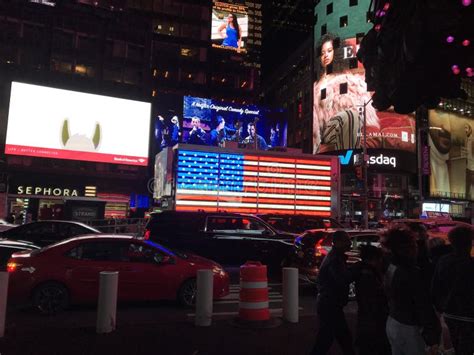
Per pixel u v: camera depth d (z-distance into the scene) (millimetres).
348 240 4898
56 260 8414
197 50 70125
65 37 53500
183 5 70438
